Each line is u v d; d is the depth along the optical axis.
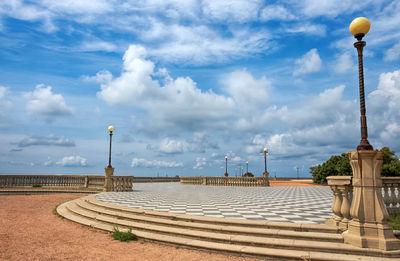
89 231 9.47
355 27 6.77
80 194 21.22
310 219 8.41
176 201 13.74
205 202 13.35
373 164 6.32
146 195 17.42
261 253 6.40
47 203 16.53
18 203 16.30
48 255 6.73
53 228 9.93
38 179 23.27
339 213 7.20
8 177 22.66
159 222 8.95
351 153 6.58
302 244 6.44
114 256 6.73
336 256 5.95
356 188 6.45
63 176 23.53
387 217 6.05
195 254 6.87
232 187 28.61
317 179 41.38
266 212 9.98
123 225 9.41
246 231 7.44
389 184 9.57
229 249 6.75
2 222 10.63
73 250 7.21
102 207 12.07
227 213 9.73
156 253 6.97
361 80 6.70
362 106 6.61
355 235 6.26
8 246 7.40
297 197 16.62
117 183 21.08
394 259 5.73
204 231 7.98
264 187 29.36
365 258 5.81
